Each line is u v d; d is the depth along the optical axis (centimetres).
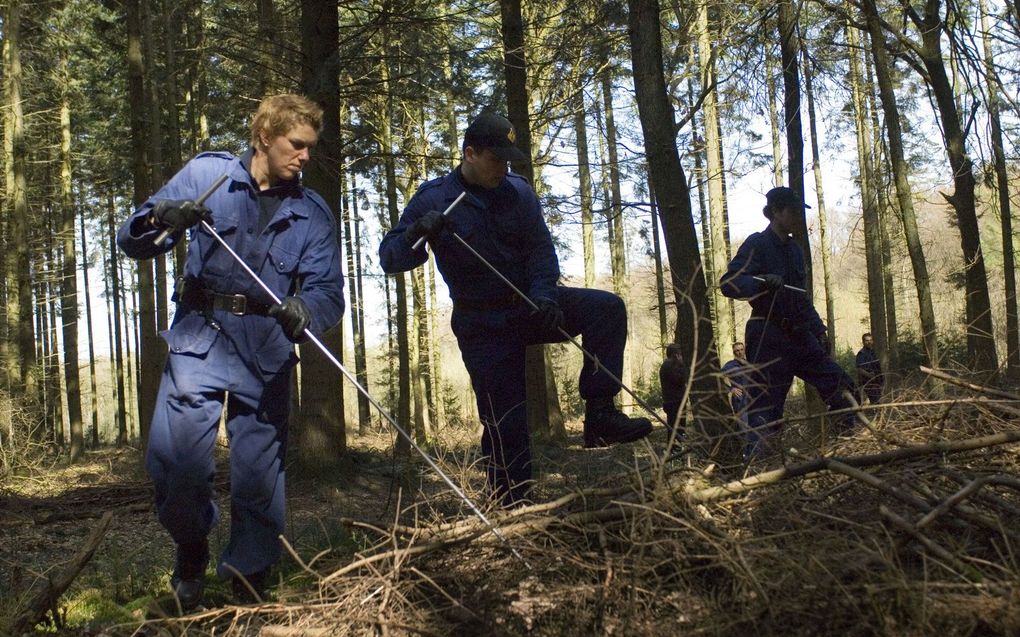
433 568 315
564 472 396
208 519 366
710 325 509
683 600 278
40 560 592
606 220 973
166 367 362
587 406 434
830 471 317
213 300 362
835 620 251
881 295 1838
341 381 1034
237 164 365
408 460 490
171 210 342
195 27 1502
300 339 345
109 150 2531
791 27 785
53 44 2080
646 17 550
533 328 430
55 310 2814
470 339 432
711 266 2159
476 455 429
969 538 283
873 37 1026
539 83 1320
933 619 242
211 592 404
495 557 317
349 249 2367
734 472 373
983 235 1769
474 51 1155
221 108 1653
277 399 370
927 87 1160
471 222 423
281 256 367
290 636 294
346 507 759
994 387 443
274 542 369
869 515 303
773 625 255
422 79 1141
